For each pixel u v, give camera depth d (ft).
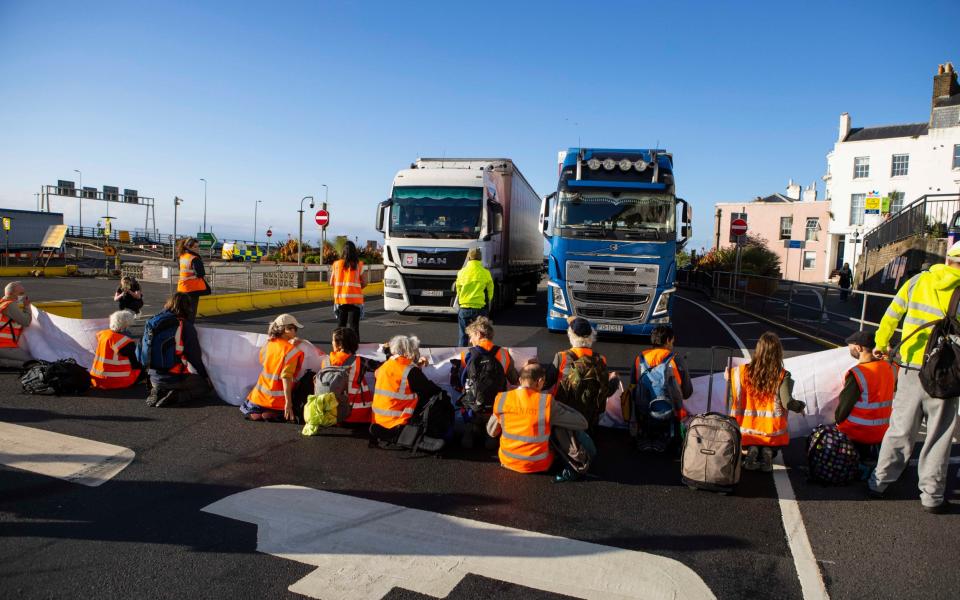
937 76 125.49
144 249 178.91
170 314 21.93
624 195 39.22
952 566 11.85
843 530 13.44
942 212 67.31
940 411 14.02
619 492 15.43
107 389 23.65
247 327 44.21
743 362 21.18
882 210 96.58
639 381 18.75
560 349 37.14
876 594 10.78
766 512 14.39
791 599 10.55
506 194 59.77
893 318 14.90
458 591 10.43
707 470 15.20
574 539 12.60
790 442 20.21
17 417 19.70
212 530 12.46
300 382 20.65
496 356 18.81
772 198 173.17
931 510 14.44
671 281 38.78
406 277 47.65
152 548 11.63
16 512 12.95
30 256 127.44
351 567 11.14
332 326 45.27
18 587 10.14
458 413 20.79
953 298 13.74
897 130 132.77
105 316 45.55
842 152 137.80
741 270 83.87
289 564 11.18
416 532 12.65
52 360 25.82
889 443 14.88
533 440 16.22
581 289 39.17
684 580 11.06
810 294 50.85
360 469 16.40
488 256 48.24
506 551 11.95
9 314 25.71
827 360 21.03
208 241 152.46
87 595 9.98
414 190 48.24
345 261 32.86
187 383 22.16
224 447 17.80
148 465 16.08
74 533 12.14
